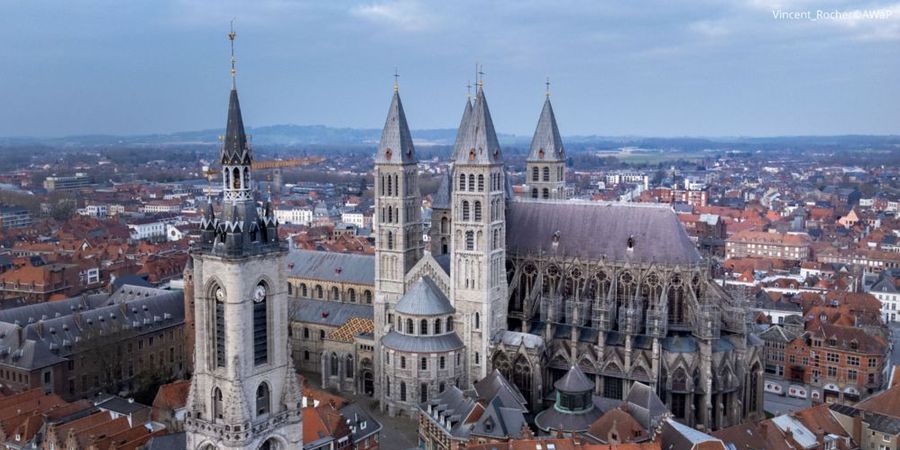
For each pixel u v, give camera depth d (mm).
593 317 167250
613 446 121688
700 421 160000
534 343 167125
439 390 167875
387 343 170375
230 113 95938
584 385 142000
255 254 95500
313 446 131500
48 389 172250
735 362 163625
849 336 194375
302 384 162625
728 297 171625
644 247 170750
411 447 154375
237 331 95000
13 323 182750
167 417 150750
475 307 169875
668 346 161125
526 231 182750
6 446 136750
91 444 126875
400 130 176500
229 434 95562
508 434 137625
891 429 146125
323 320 198000
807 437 141000
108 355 180875
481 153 165375
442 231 190125
